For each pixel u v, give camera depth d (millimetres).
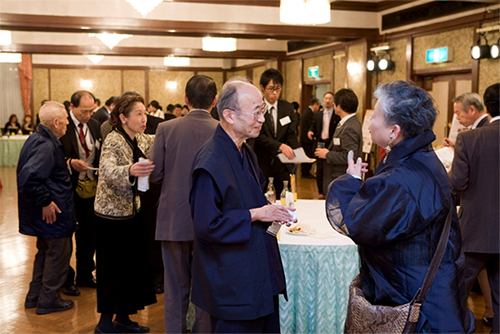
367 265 1701
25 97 16250
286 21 4602
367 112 8328
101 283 3055
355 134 4297
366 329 1633
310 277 2660
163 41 12602
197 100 2740
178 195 2697
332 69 10930
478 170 2781
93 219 4055
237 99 1919
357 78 9688
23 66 16078
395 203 1558
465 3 7152
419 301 1565
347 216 1629
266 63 14398
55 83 16734
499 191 2738
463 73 7609
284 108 3967
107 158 2895
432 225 1582
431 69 8008
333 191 1749
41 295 3488
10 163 13117
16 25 7910
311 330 2691
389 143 1674
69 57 16469
